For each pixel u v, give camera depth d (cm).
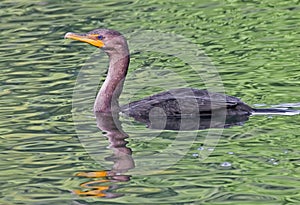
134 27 2153
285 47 1919
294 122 1401
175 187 1159
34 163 1274
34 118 1498
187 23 2180
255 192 1130
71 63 1877
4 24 2259
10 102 1602
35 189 1171
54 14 2336
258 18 2197
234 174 1195
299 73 1709
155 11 2320
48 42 2067
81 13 2330
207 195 1126
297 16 2188
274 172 1194
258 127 1387
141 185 1174
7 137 1396
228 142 1327
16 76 1792
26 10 2397
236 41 1995
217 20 2200
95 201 1120
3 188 1180
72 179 1204
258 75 1709
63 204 1114
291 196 1113
